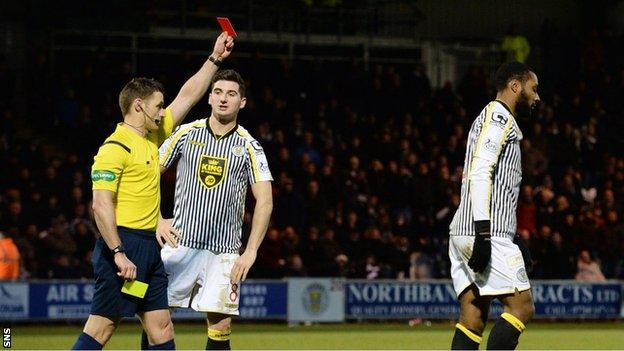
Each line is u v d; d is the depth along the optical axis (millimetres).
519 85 9961
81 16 34562
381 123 32812
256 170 10648
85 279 24594
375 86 33062
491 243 9648
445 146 32312
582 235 28453
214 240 10641
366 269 26656
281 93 32281
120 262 8914
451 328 24344
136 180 9195
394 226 28094
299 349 17906
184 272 10656
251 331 22875
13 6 33594
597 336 21578
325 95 32562
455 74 37844
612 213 29297
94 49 34281
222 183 10625
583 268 27812
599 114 34438
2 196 26094
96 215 8977
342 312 25750
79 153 29578
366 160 30828
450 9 38500
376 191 29109
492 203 9742
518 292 9664
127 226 9164
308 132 30031
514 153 9820
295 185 28156
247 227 25453
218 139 10688
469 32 38688
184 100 10062
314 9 36344
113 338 19500
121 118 30109
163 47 35156
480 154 9609
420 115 32750
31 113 30953
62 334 21203
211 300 10586
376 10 37000
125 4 35031
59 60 33938
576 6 39656
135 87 9352
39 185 26203
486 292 9711
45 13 33969
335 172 28641
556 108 34906
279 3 36219
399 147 30891
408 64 37344
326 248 26234
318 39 36531
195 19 35562
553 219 28562
